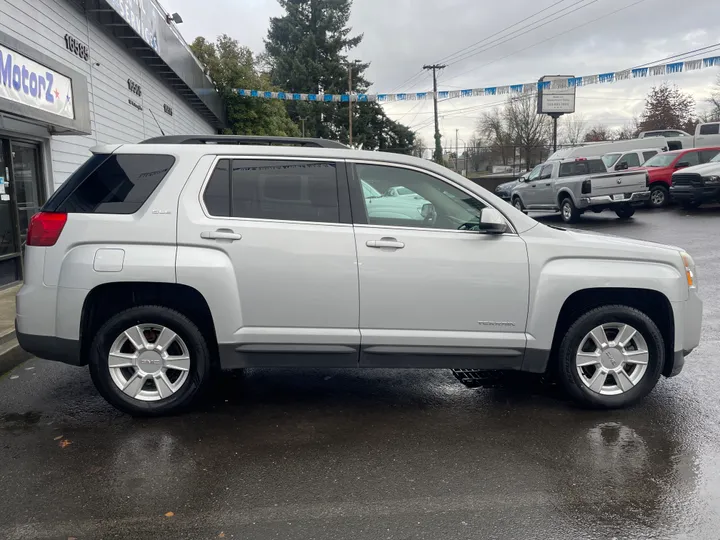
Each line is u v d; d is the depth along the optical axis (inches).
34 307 163.3
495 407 182.5
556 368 180.2
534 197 780.0
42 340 164.2
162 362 170.6
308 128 2046.0
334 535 116.4
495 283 169.6
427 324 169.8
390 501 128.9
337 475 140.1
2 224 347.9
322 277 165.9
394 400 188.7
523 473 141.0
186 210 164.9
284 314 166.6
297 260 165.3
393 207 172.9
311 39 2062.0
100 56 462.0
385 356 170.9
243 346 167.2
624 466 144.3
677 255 176.9
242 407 182.1
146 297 171.6
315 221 168.6
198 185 167.2
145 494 131.2
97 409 180.2
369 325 168.9
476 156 1898.4
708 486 135.0
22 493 131.5
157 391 172.6
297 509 125.6
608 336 179.5
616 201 664.4
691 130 2178.9
